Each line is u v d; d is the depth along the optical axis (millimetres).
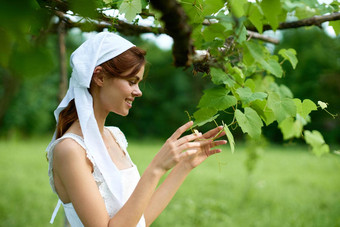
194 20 1406
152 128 25281
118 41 1340
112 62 1314
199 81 25047
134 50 1361
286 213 6258
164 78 25141
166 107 25281
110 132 1699
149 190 1229
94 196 1246
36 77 442
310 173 10703
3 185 7742
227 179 9336
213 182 8891
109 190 1335
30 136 19844
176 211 5992
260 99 1412
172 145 1249
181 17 762
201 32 1396
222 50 1439
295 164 12406
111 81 1339
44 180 8586
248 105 1532
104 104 1388
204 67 1412
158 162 1250
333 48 18344
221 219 5852
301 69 17719
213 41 1345
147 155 14836
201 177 9445
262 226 5547
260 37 2086
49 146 1355
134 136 24922
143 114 25266
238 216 6043
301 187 8633
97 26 1665
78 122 1405
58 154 1271
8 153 13664
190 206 6172
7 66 433
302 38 19016
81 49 1347
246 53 1416
